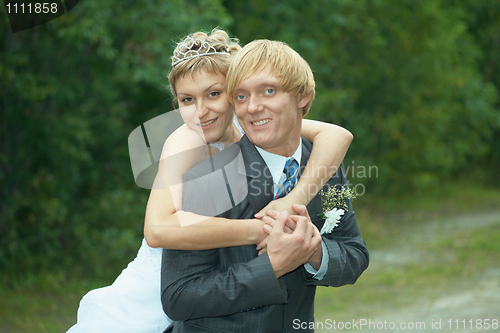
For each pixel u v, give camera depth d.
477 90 15.51
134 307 2.17
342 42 12.05
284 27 9.55
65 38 6.61
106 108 7.85
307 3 10.10
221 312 1.54
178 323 1.71
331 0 10.27
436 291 6.08
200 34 2.06
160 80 6.70
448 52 14.05
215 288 1.52
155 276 2.20
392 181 13.56
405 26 12.93
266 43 1.64
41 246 6.85
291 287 1.71
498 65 17.73
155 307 2.17
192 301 1.52
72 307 5.80
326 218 1.76
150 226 1.59
